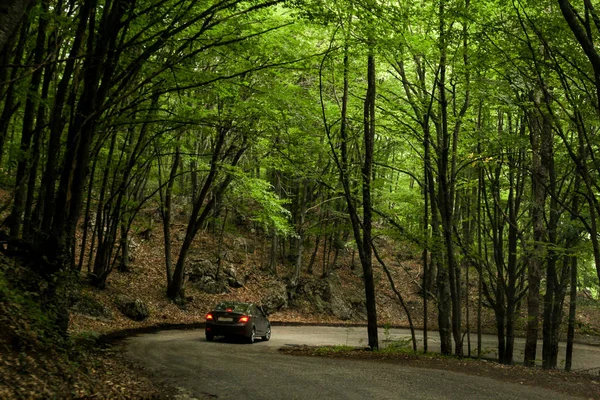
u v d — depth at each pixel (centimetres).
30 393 515
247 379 839
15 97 1144
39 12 899
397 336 2470
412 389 801
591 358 2075
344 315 3184
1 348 599
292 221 3203
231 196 2741
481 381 917
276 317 2877
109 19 920
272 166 2103
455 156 1516
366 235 1481
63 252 877
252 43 1230
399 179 2878
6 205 986
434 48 1338
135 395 660
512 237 1561
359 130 1869
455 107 1627
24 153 1101
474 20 1152
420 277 3862
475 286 3759
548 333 1475
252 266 3197
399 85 1809
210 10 941
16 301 709
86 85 923
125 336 1522
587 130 1335
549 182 1423
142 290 2367
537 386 898
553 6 1141
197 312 2447
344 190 1535
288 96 1494
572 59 1098
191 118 1301
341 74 1450
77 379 643
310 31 1598
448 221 1444
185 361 1030
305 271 3494
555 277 1566
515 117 1683
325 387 789
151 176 2370
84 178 952
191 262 2830
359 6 1072
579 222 1408
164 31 962
